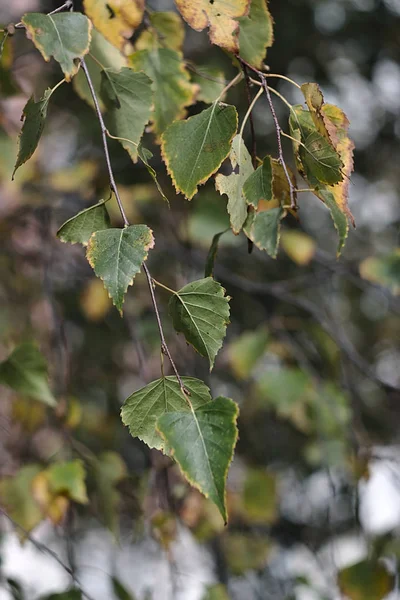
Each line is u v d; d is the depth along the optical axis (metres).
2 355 1.63
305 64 2.17
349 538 1.78
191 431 0.74
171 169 0.80
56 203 1.69
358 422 1.56
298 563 1.78
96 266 0.75
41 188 1.64
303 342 1.78
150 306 1.75
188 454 0.73
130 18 0.87
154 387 0.77
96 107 0.79
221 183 0.79
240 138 0.80
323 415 1.49
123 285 0.75
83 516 1.80
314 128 0.78
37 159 1.57
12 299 1.90
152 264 1.83
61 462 1.14
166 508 1.30
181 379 0.77
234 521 1.59
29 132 0.78
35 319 1.88
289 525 1.87
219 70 0.91
